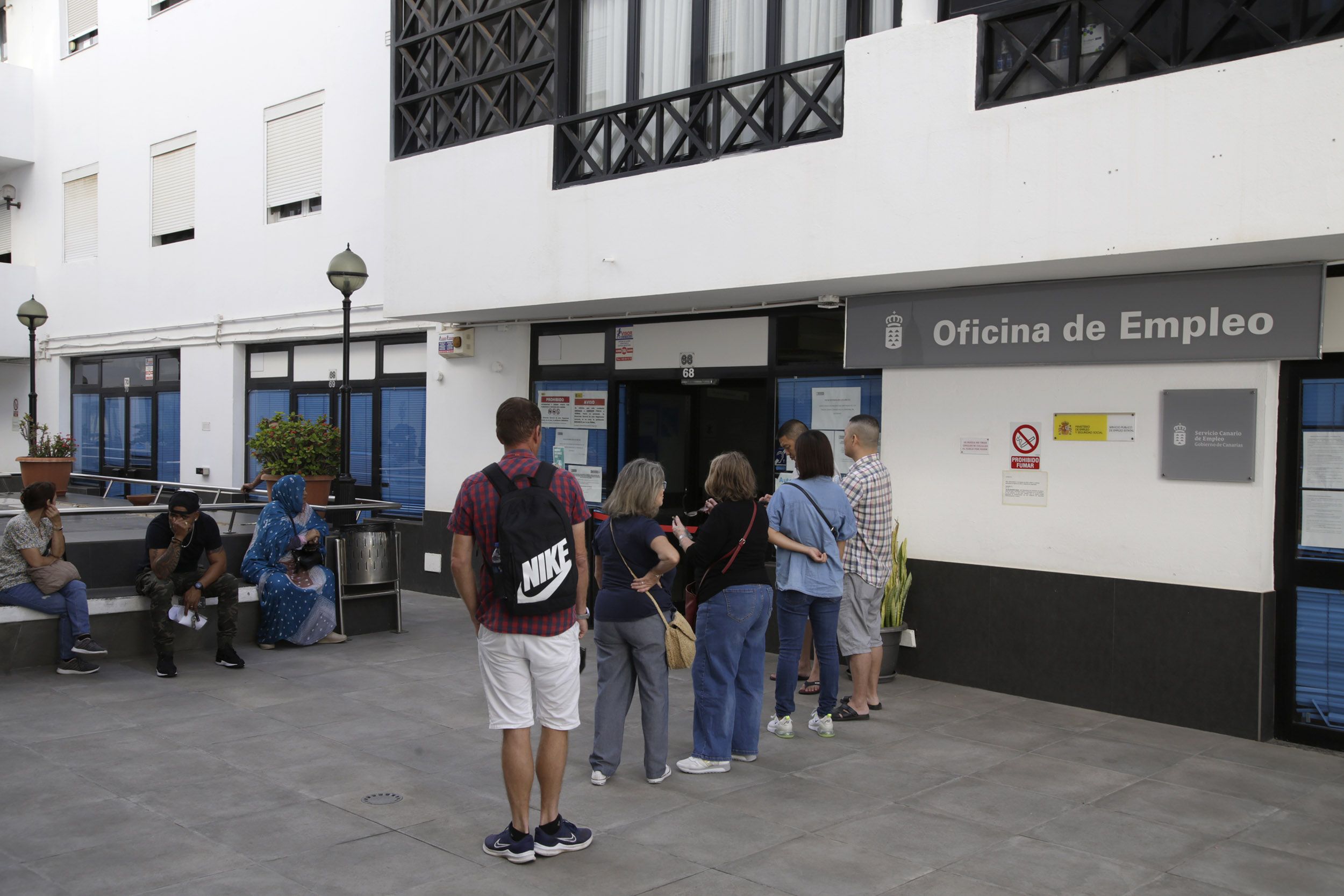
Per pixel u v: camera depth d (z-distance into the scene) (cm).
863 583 637
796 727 628
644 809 489
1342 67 504
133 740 588
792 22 744
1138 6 579
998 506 708
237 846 439
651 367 914
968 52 629
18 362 1850
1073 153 589
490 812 484
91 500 1566
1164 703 639
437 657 813
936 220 641
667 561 506
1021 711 664
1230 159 538
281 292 1296
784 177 707
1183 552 631
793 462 792
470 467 1077
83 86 1658
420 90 977
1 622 725
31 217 1784
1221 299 609
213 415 1414
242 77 1346
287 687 714
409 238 953
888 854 440
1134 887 410
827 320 804
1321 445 602
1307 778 543
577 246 824
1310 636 607
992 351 700
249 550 861
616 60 843
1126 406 652
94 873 409
